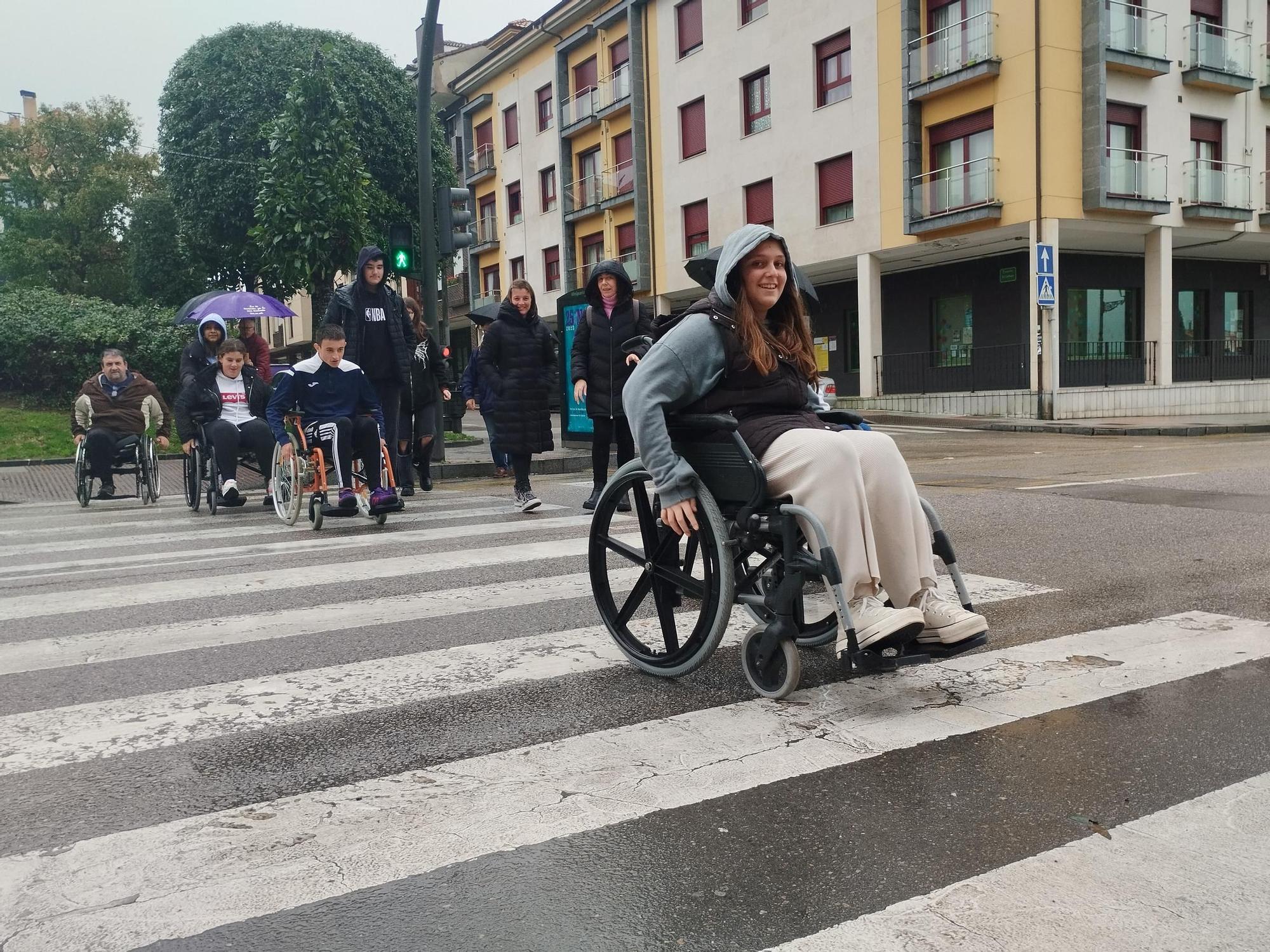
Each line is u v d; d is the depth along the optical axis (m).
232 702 3.10
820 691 3.04
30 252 40.03
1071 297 24.03
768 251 3.06
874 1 23.16
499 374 7.76
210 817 2.24
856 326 27.41
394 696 3.12
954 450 14.38
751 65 26.69
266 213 15.32
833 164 24.88
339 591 4.80
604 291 7.54
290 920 1.78
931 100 22.44
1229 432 17.34
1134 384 23.89
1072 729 2.65
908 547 2.84
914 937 1.67
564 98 34.78
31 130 41.38
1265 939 1.65
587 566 5.31
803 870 1.92
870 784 2.32
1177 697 2.88
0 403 19.28
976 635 2.77
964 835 2.05
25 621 4.30
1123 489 8.04
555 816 2.19
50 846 2.10
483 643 3.77
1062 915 1.73
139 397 10.06
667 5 29.45
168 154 27.20
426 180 11.52
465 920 1.77
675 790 2.32
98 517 8.79
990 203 20.92
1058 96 20.52
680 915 1.77
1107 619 3.84
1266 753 2.46
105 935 1.74
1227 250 25.50
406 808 2.26
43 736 2.81
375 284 8.08
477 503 8.59
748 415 3.08
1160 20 21.72
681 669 3.17
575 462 12.06
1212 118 23.02
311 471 7.13
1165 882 1.84
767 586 3.22
